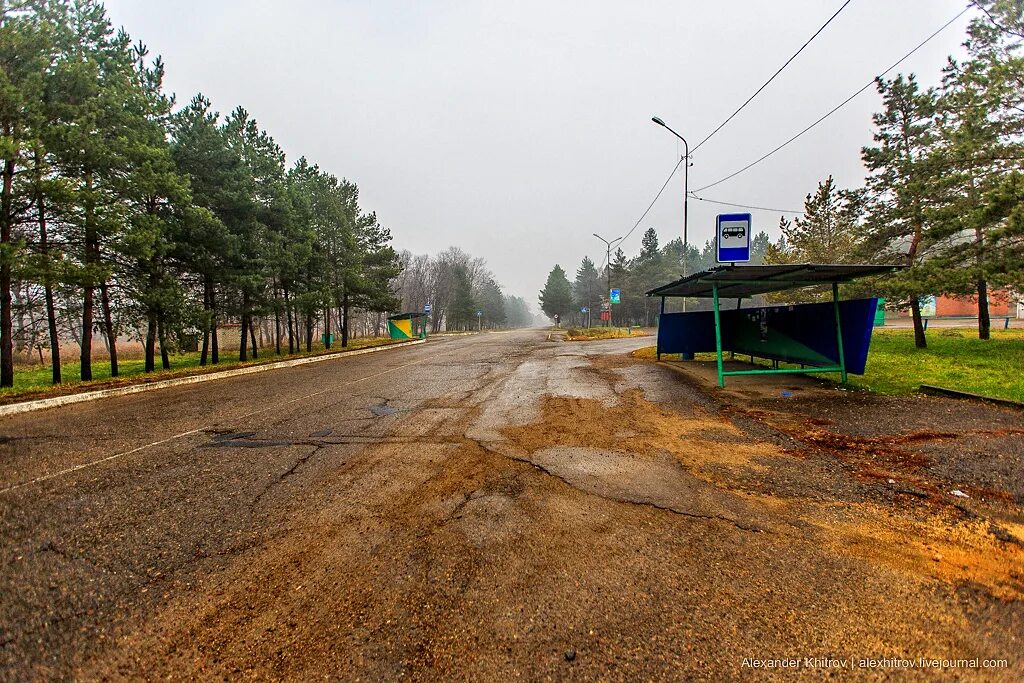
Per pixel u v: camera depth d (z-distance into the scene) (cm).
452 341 3034
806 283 919
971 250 1023
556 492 362
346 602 228
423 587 238
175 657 193
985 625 199
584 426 574
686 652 188
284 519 327
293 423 638
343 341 2775
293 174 2588
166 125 1553
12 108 951
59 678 183
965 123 1078
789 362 1098
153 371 1552
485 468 424
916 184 1191
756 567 249
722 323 1346
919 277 1082
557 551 271
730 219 828
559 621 209
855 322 834
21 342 1378
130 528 318
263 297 1945
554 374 1085
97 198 1057
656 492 357
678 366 1200
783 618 207
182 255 1557
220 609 225
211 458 480
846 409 627
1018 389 672
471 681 176
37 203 1016
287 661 189
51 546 294
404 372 1220
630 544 277
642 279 5925
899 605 214
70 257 1095
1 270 959
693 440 502
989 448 436
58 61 1065
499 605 221
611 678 175
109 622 217
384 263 2989
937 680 170
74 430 638
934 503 326
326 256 2586
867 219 1422
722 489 361
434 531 301
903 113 1337
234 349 3234
